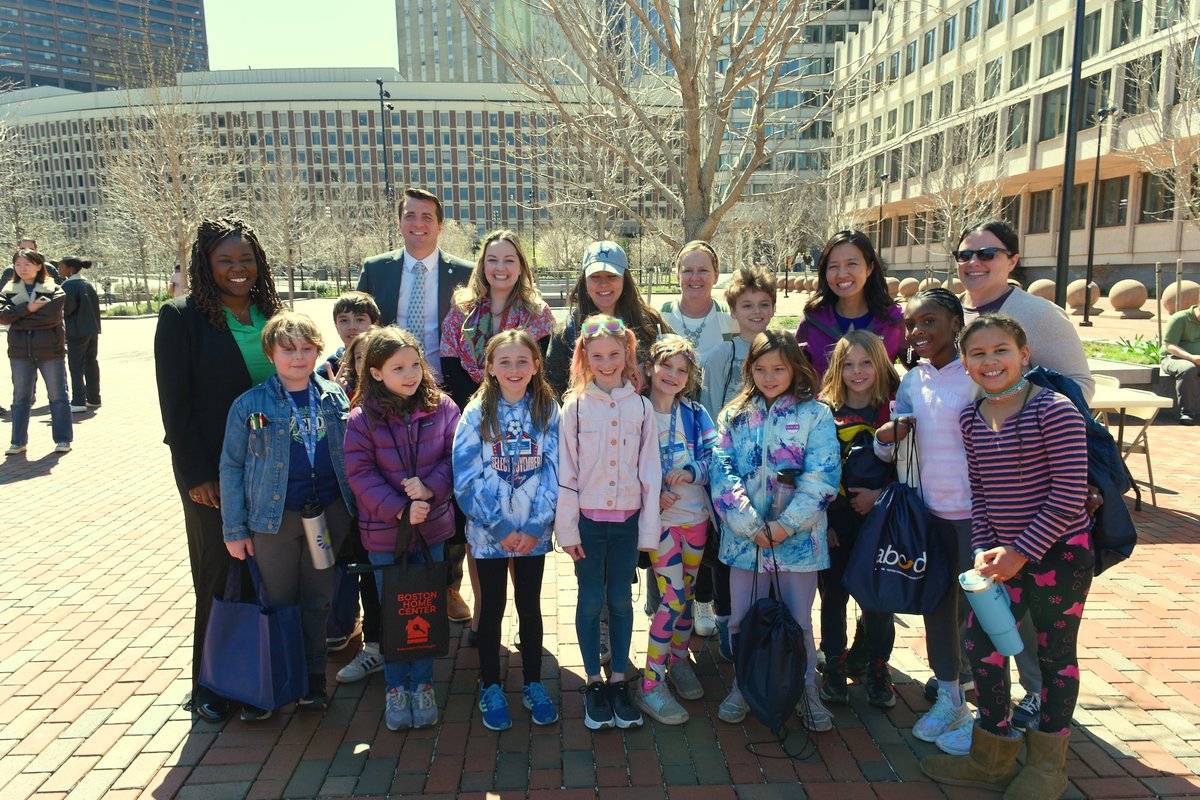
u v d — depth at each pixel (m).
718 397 3.77
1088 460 2.56
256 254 3.17
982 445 2.63
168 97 18.30
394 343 3.05
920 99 38.06
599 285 3.62
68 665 3.62
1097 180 20.95
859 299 3.71
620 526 3.12
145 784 2.76
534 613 3.20
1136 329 17.11
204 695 3.18
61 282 9.95
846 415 3.30
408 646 2.98
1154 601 4.20
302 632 3.18
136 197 18.69
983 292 3.16
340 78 88.12
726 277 34.41
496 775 2.80
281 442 3.06
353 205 65.88
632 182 11.24
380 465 3.12
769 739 3.05
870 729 3.11
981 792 2.71
